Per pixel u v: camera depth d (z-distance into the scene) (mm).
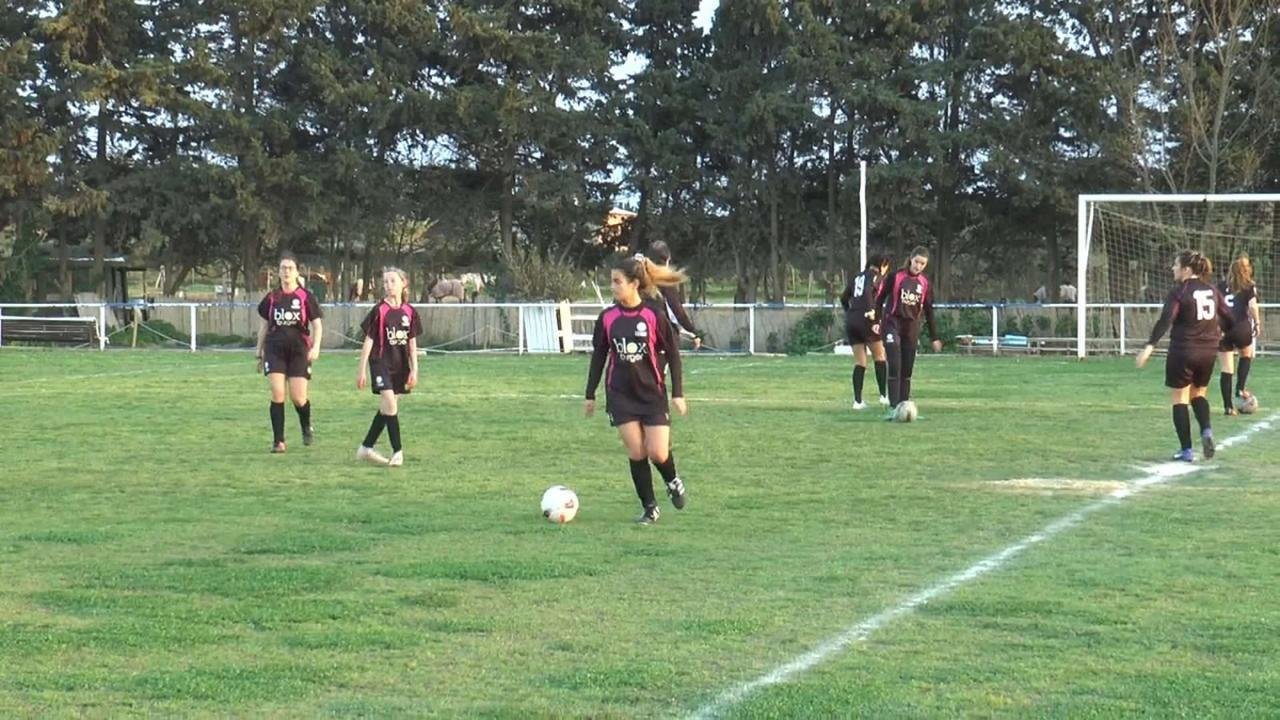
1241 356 16750
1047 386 21359
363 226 41188
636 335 9219
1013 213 40656
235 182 37625
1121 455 12859
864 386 21656
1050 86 37250
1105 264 33312
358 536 8945
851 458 12742
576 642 6254
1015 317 33375
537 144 40906
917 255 15914
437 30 39781
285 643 6277
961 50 39156
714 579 7543
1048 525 9180
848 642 6211
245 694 5508
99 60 38562
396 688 5582
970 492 10672
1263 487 10875
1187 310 12234
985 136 38031
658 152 40812
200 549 8523
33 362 28656
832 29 38938
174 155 39250
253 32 38375
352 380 23250
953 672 5730
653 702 5363
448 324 36281
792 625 6523
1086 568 7754
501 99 38938
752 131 39906
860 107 38375
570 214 42094
